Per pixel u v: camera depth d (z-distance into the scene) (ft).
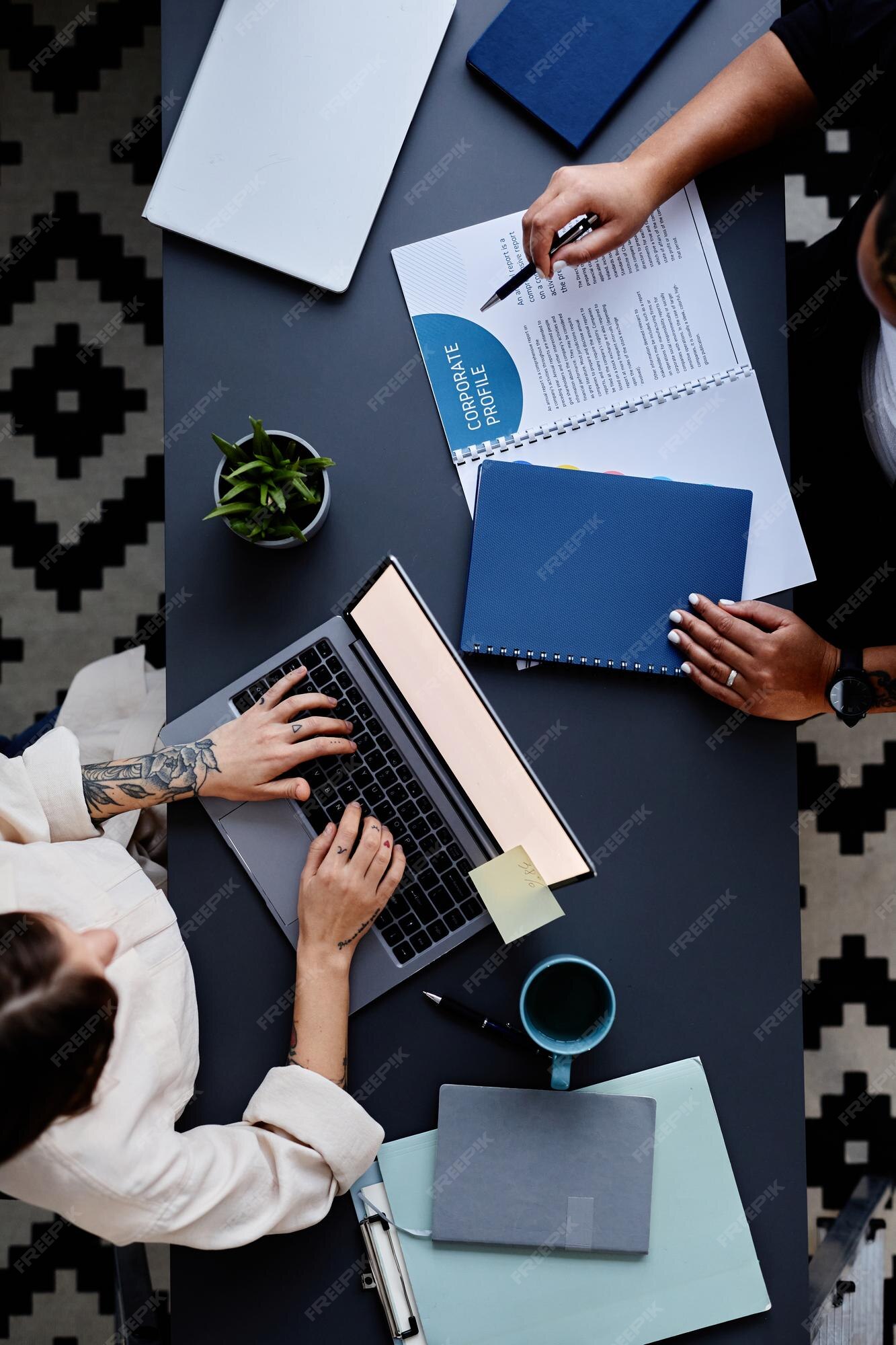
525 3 2.86
